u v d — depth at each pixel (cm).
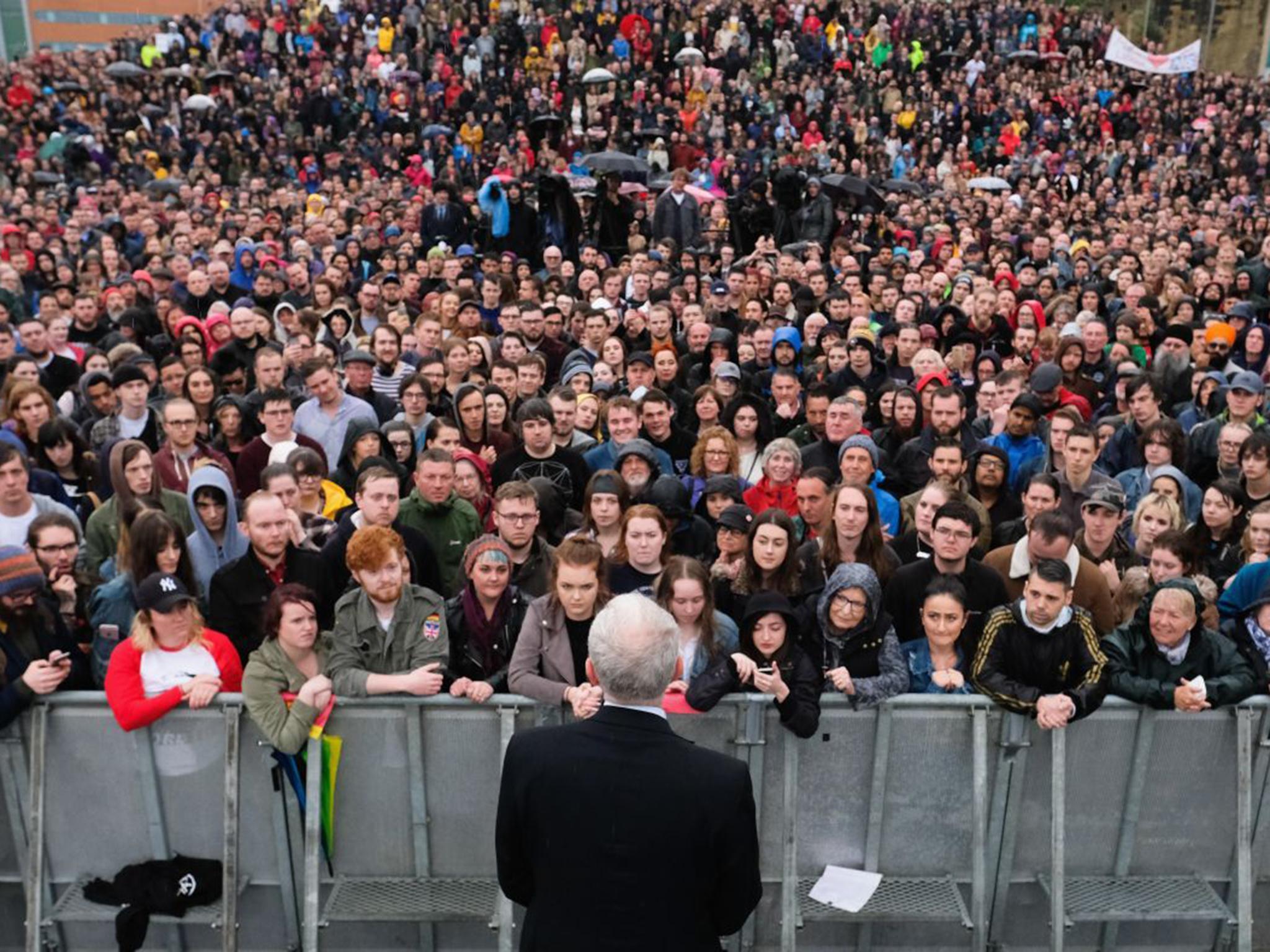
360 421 704
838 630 425
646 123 2444
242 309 934
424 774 412
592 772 265
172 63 2748
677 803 262
